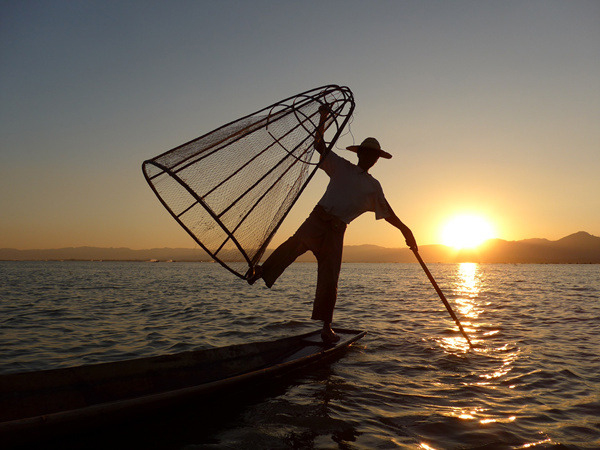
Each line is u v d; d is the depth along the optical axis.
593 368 5.67
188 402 3.77
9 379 3.25
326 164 5.24
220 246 4.37
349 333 6.99
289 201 4.63
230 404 4.16
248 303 14.60
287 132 4.82
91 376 3.66
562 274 61.66
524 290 22.75
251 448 3.21
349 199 5.20
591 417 3.93
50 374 3.46
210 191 4.33
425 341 7.44
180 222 4.20
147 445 3.21
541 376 5.27
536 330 8.75
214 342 7.55
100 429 3.24
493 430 3.61
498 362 5.96
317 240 5.36
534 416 3.95
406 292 20.55
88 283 29.14
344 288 23.83
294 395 4.45
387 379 5.08
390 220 5.64
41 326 9.24
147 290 21.67
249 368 4.94
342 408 4.10
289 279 38.09
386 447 3.28
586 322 9.92
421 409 4.11
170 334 8.34
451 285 28.44
